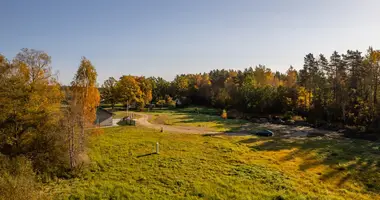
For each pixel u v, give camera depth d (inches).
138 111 3567.9
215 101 4114.2
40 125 1085.8
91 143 1421.0
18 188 616.1
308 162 1228.5
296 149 1514.5
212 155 1272.1
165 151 1332.4
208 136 1854.1
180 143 1541.6
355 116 2463.1
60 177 929.5
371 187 923.4
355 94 2659.9
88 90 1188.5
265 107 3257.9
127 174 971.3
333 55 2999.5
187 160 1164.5
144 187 832.9
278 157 1307.8
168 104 4372.5
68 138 1028.5
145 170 1021.2
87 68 1186.6
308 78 3363.7
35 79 1100.5
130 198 736.3
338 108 2652.6
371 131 2084.2
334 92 2869.1
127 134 1792.6
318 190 855.7
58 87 1173.1
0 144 1010.7
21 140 1051.9
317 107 2893.7
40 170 940.6
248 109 3376.0
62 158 1010.7
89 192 769.6
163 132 1956.2
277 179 934.4
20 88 1050.7
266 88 3363.7
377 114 2218.3
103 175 960.9
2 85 1030.4
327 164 1196.5
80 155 1061.8
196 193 786.2
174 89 4953.3
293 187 862.5
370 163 1221.1
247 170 1035.3
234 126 2437.3
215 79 5556.1
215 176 954.7
